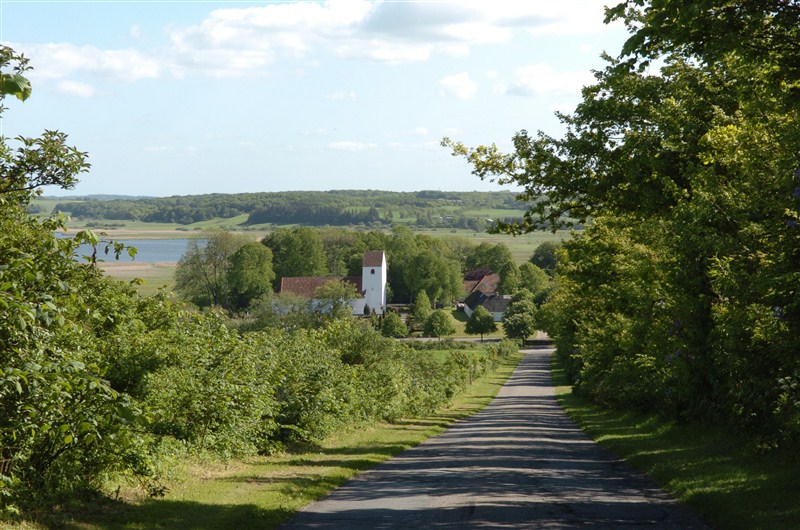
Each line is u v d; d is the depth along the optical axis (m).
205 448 16.78
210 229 125.31
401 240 172.50
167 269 138.88
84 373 8.97
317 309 92.19
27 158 10.06
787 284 11.87
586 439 26.27
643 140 21.38
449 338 134.75
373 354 33.91
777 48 11.35
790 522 9.98
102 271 11.06
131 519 10.31
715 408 21.08
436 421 37.28
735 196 15.26
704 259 19.08
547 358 124.38
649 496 13.29
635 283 26.08
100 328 13.85
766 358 15.10
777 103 13.12
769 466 14.16
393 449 22.56
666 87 22.03
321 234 174.62
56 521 9.45
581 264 32.06
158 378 14.27
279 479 15.27
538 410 45.50
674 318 22.67
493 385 76.19
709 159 17.55
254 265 122.44
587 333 43.28
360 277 154.62
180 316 17.19
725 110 20.75
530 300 152.88
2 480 8.53
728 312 15.68
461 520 11.05
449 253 195.00
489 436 27.97
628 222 25.91
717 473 14.32
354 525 10.75
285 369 21.27
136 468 11.76
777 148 14.38
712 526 10.50
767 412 16.25
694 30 11.37
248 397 17.73
